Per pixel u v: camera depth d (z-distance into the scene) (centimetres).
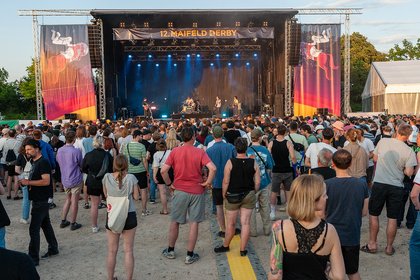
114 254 532
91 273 585
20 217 918
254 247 679
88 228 816
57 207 1009
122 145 982
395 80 2920
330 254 265
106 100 2531
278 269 264
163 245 702
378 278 543
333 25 2547
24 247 714
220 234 741
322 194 269
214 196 730
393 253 630
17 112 5331
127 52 3161
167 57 3334
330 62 2559
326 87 2569
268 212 736
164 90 3516
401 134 593
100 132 1267
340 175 453
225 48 3162
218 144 723
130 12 2389
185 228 804
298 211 263
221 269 584
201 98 3547
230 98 3544
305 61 2559
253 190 627
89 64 2445
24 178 632
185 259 625
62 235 772
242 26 2742
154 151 995
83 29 2433
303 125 938
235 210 635
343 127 917
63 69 2445
